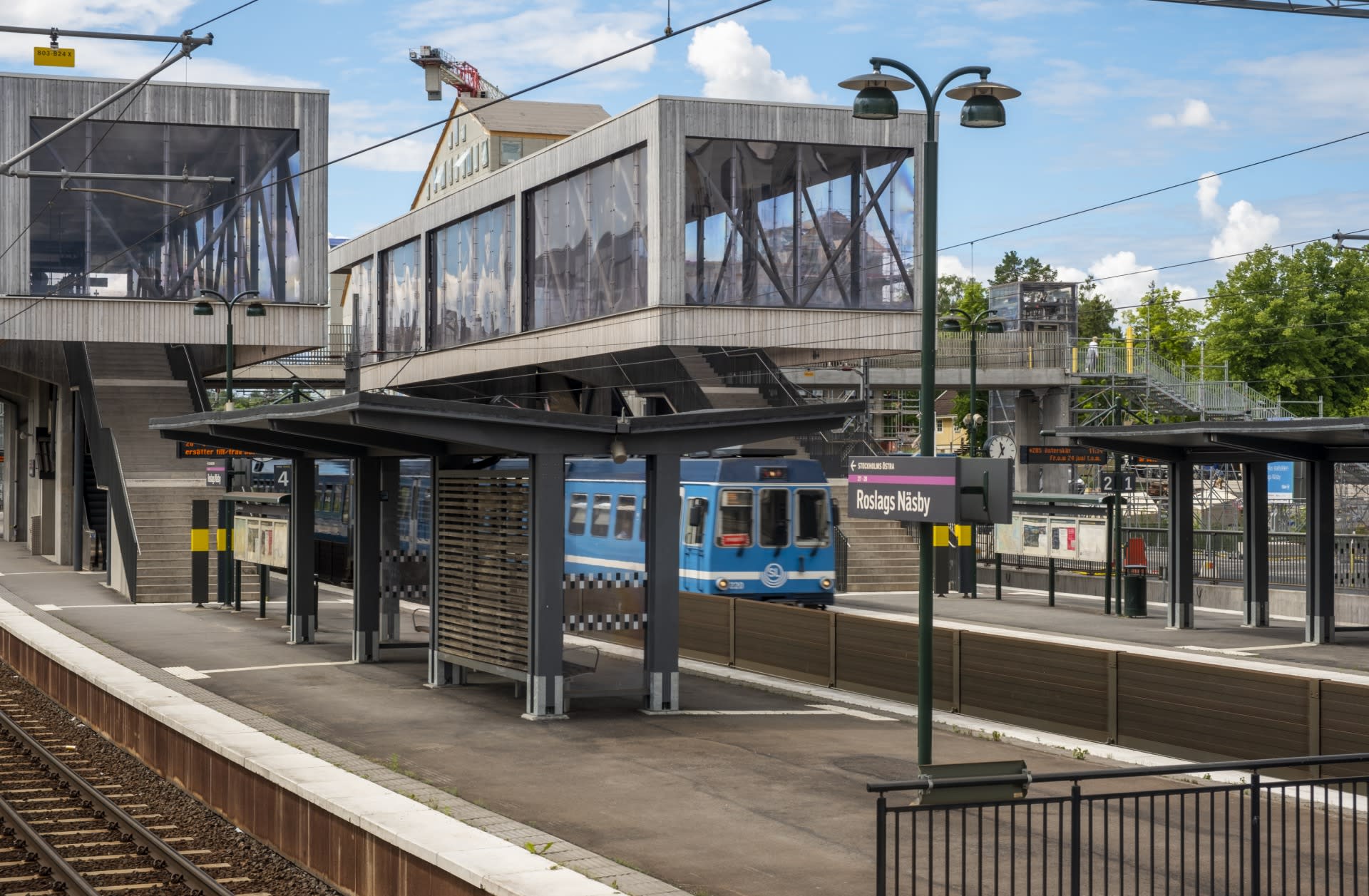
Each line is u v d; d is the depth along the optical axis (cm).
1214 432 2483
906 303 4562
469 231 5550
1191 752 1545
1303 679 1428
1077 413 5928
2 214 4094
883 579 3688
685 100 4266
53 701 2312
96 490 4341
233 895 1217
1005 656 1780
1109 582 3067
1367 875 1102
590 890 986
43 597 3353
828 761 1509
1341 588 3075
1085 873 1094
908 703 1912
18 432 5881
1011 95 1406
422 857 1096
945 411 8144
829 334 4450
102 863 1350
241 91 4291
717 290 4344
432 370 5819
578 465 3275
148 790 1662
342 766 1412
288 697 1898
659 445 1778
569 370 5084
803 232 4438
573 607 1797
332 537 3803
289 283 4366
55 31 1838
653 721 1745
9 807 1527
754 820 1245
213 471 3731
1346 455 2536
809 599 2947
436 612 2002
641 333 4344
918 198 4547
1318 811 1332
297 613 2475
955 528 3509
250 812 1439
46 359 4403
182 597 3291
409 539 3675
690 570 2930
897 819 877
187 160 4275
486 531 1873
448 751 1545
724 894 1027
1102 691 1647
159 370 4331
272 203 4350
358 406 1572
